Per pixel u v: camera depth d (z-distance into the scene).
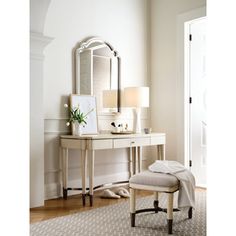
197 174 4.84
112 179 4.80
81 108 4.26
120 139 4.00
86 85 4.41
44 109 4.00
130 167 4.98
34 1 3.50
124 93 4.72
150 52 5.39
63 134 4.18
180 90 4.95
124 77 4.98
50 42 3.76
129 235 2.62
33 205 3.63
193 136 4.89
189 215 3.10
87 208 3.56
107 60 4.71
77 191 4.36
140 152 5.05
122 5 4.98
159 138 4.57
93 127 4.38
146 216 3.19
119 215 3.25
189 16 4.84
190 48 4.93
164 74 5.20
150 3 5.40
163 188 2.67
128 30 5.06
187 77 4.93
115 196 4.05
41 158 3.73
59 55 4.16
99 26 4.64
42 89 3.75
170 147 5.09
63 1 4.21
